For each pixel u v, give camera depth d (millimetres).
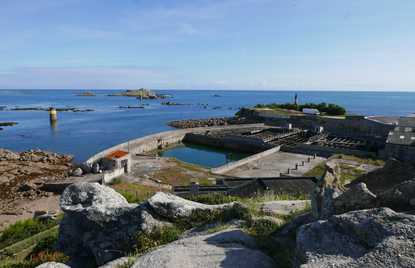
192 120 107625
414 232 3395
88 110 152500
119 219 7676
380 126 64625
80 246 7992
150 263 4930
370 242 3691
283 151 55312
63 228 8297
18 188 35219
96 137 76500
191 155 60719
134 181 34938
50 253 10680
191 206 8359
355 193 5109
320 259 3682
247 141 64312
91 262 7688
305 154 52406
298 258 4332
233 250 5102
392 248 3246
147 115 135375
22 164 46344
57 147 63844
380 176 8148
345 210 5117
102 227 7645
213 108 186875
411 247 3205
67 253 8047
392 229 3592
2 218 25891
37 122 102312
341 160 44000
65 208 8266
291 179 21797
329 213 5188
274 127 79312
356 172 36500
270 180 21531
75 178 36062
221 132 79188
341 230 4156
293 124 84188
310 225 4750
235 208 8375
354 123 71250
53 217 22984
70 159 53281
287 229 6211
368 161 42844
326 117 78250
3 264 11172
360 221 4012
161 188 31906
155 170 40344
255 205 9086
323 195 5992
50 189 34125
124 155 39688
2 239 18922
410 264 2994
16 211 27250
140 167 42000
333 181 6477
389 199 4930
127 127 95188
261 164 45375
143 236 7340
